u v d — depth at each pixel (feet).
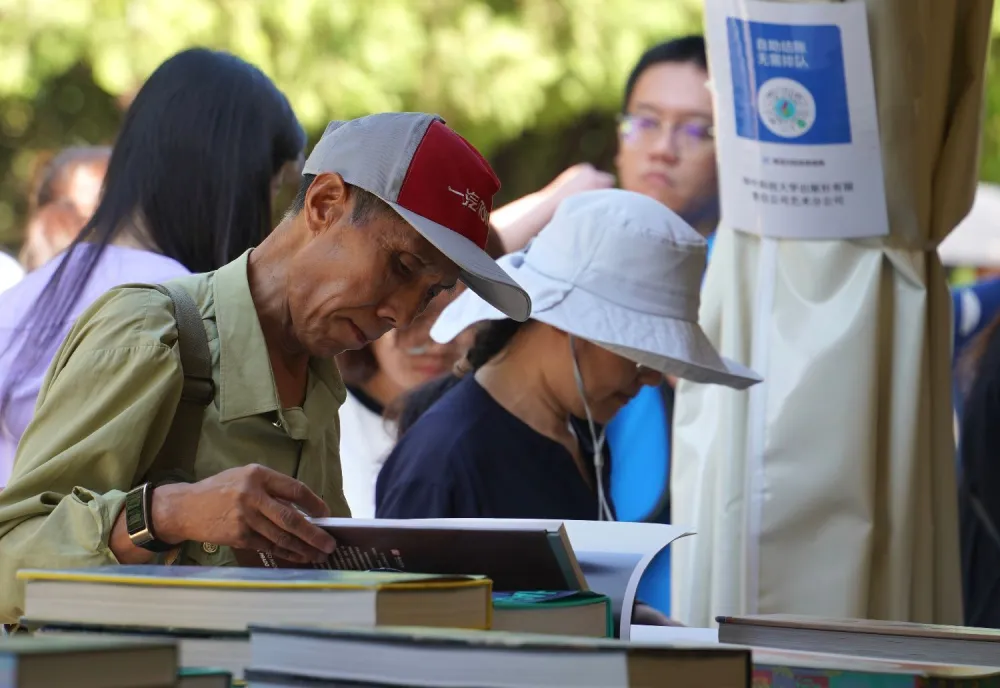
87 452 18.70
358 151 20.17
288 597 13.65
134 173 30.25
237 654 13.76
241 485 17.51
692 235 29.50
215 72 30.83
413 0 69.67
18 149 67.87
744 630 18.61
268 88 31.32
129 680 10.73
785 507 29.63
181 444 20.30
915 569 30.68
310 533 17.53
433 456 27.32
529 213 45.44
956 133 31.07
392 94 68.85
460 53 69.82
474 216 20.33
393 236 19.97
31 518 18.37
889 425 30.40
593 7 71.46
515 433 28.14
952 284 71.56
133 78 65.67
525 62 70.49
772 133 30.04
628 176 47.52
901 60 29.55
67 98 68.44
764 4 29.71
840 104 29.71
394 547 17.37
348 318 20.62
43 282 30.83
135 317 19.88
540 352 28.63
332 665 12.41
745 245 31.22
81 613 14.52
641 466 41.39
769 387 30.01
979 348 48.47
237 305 20.88
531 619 15.75
